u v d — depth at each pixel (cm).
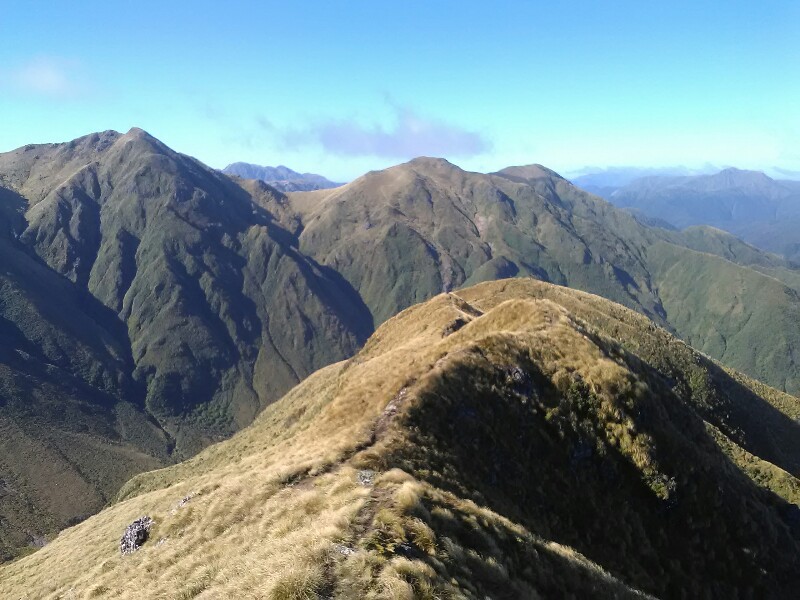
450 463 3194
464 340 5031
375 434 3309
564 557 2459
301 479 2911
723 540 3838
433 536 2027
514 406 3931
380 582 1705
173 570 2525
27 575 5331
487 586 1956
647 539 3597
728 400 10575
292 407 10838
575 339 4816
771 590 3728
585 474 3812
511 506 3188
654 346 11481
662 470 3938
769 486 6138
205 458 11556
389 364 5419
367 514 2141
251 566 2011
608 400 4194
